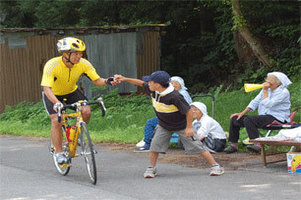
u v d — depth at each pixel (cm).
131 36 2275
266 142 745
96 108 1675
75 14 2764
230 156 864
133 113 1498
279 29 2270
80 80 2130
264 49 2269
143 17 2742
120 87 2244
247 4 2103
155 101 707
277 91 862
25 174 789
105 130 1270
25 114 1714
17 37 2005
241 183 662
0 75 1973
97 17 2795
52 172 803
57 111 696
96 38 2188
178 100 685
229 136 897
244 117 878
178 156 884
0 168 850
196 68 2641
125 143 1072
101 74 2205
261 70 2155
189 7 2662
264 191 615
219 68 2605
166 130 721
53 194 643
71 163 805
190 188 645
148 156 908
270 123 852
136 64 2292
